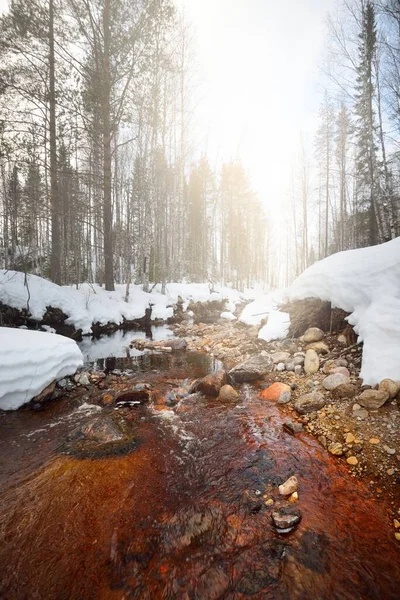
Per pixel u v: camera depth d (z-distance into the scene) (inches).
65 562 75.3
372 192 570.3
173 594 66.8
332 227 1125.7
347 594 65.6
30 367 172.1
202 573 71.6
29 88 402.9
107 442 132.1
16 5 374.6
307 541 78.9
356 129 679.1
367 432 120.6
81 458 121.3
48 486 104.0
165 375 240.1
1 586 69.3
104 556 76.9
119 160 689.0
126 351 327.3
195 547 79.0
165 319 555.5
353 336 198.2
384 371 142.1
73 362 213.0
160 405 179.0
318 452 118.0
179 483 106.0
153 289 642.8
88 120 431.5
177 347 338.0
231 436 137.7
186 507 93.6
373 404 132.1
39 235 759.1
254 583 68.7
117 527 86.1
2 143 379.9
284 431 137.4
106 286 515.2
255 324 354.3
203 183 1157.7
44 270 636.7
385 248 215.6
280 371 209.6
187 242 1069.8
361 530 81.5
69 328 387.9
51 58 416.8
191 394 195.9
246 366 218.4
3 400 157.9
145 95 504.4
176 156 685.9
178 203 762.8
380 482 97.6
